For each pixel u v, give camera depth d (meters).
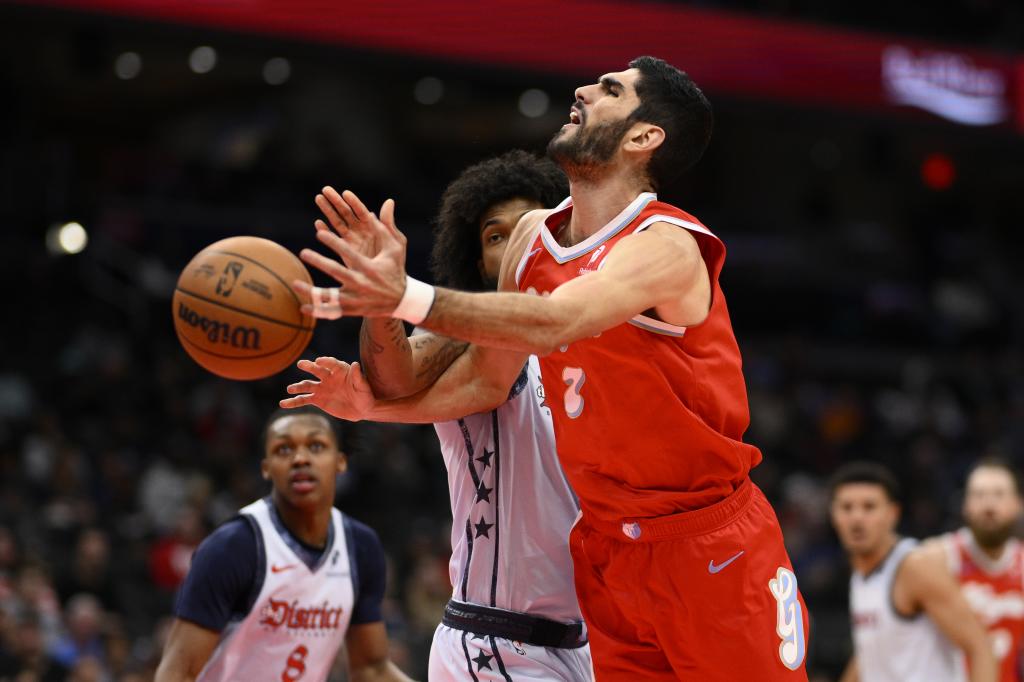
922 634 8.98
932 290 34.41
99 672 12.83
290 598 6.75
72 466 18.56
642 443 5.24
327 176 30.38
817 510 21.84
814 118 22.77
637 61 5.39
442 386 5.80
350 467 19.08
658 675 5.67
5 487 17.89
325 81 33.53
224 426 21.45
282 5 19.12
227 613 6.58
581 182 5.27
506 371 5.88
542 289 5.29
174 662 6.42
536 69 20.67
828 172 37.91
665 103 5.23
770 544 5.51
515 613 5.93
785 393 27.23
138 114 36.94
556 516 6.01
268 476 6.91
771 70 22.31
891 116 23.20
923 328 32.38
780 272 32.66
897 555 9.05
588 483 5.50
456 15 20.27
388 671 7.19
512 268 5.61
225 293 4.79
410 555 17.92
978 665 8.67
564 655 6.03
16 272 24.59
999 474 10.13
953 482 25.39
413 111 36.44
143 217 26.14
